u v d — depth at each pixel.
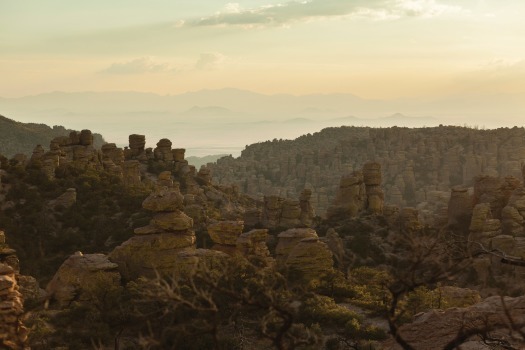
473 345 15.89
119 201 105.56
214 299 24.89
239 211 128.50
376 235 92.31
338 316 42.88
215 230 69.19
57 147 121.75
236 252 63.09
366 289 54.12
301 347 22.30
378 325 42.69
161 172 131.00
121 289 48.25
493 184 98.06
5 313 21.50
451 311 18.45
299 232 68.69
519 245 78.31
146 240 63.06
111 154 132.88
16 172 107.12
